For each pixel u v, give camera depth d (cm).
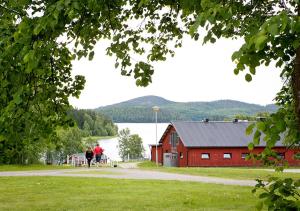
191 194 1526
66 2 449
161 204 1329
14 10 586
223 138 5569
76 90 710
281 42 346
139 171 2656
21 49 478
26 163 4488
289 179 454
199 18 354
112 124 13938
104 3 582
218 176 2316
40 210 1262
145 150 8156
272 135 379
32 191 1641
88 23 580
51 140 700
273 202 441
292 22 308
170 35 805
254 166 5472
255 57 341
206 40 394
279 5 490
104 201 1392
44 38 496
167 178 2162
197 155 5459
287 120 395
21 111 554
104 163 5341
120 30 743
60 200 1427
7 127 554
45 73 632
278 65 423
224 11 352
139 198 1444
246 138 5603
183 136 5528
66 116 686
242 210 1224
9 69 502
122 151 7950
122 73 721
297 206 428
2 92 539
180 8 704
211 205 1306
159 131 17100
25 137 604
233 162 5503
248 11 500
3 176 2261
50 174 2425
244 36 357
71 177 2173
